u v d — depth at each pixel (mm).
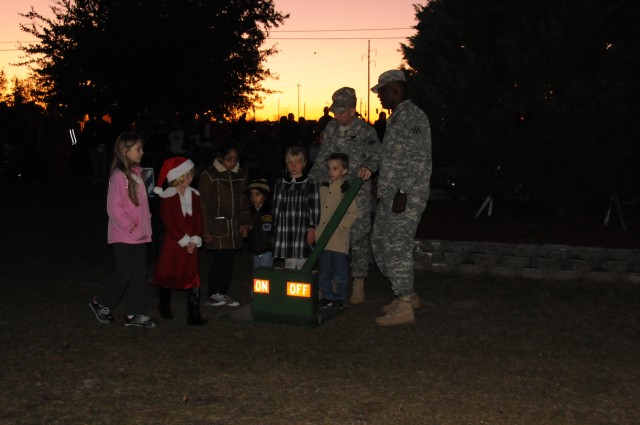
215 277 7191
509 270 8422
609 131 9500
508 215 10938
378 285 8234
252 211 7137
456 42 10969
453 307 7129
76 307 7098
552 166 10258
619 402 4691
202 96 26406
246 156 17766
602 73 9547
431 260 8828
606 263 8117
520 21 10273
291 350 5762
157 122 16375
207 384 4977
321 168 7324
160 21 25609
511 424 4348
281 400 4695
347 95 6980
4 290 7785
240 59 27125
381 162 6609
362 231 7211
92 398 4707
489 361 5500
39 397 4723
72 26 25875
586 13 9500
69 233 11703
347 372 5238
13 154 21438
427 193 6488
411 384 5000
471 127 10445
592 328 6398
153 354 5629
